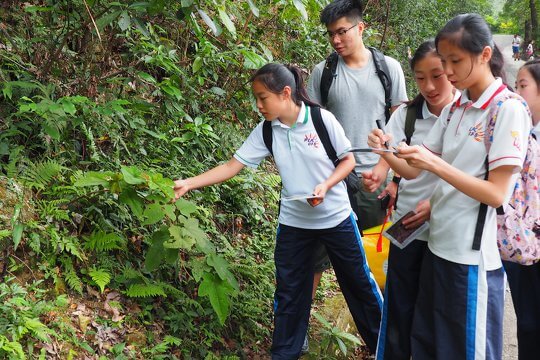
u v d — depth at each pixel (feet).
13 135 10.75
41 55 11.91
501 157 7.35
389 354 9.58
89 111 10.88
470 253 7.90
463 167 7.88
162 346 9.48
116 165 11.75
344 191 10.21
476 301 7.91
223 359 10.25
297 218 10.07
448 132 8.30
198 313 10.77
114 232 10.69
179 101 14.34
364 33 27.20
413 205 9.27
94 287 10.02
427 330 8.66
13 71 11.07
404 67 34.86
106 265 10.27
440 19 43.24
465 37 7.28
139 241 11.12
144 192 10.07
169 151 13.33
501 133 7.41
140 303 10.32
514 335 13.69
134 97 13.34
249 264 12.89
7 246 9.26
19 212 9.38
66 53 12.14
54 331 8.69
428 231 8.91
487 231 7.91
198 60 13.39
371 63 11.78
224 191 14.47
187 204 9.57
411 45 36.29
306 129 9.66
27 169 10.26
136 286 10.09
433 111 9.77
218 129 14.96
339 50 11.64
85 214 10.52
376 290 10.58
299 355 10.55
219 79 16.19
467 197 7.92
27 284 9.16
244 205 14.49
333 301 13.93
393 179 10.27
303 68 20.86
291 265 10.28
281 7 17.62
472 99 7.91
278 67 9.40
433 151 8.79
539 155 8.52
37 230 9.73
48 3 12.15
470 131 7.81
